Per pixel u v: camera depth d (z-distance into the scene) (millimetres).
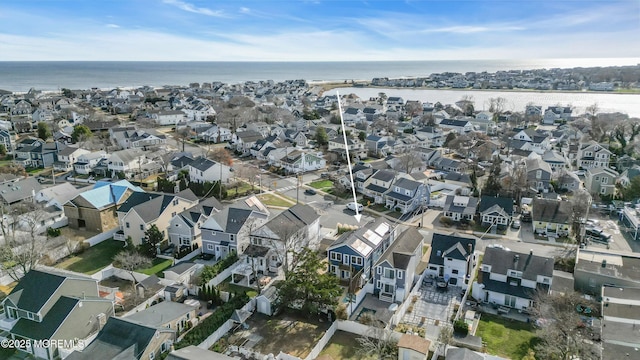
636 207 68750
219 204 64125
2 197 69875
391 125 140250
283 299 43625
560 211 64625
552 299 41844
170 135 137625
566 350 35094
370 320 41281
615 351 35469
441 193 82188
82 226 66000
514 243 60781
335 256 51438
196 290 46844
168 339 37125
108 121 139625
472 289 47469
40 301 38344
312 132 135750
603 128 119688
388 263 46312
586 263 49656
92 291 42625
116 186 68750
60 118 148875
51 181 90438
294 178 93312
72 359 33969
